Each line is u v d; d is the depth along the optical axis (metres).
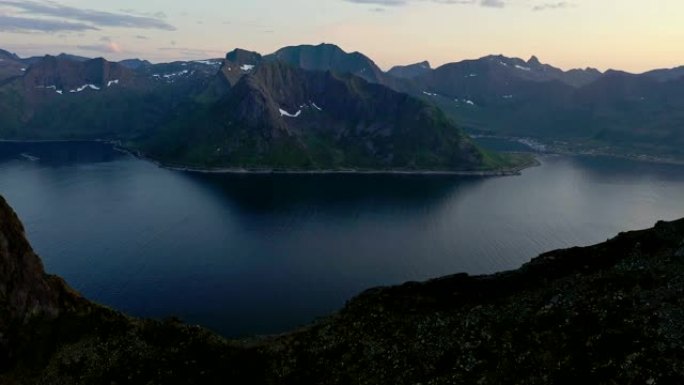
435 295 74.25
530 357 54.06
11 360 65.44
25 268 73.38
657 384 44.34
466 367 56.44
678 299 53.47
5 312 68.31
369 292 81.19
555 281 68.56
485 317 63.88
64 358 66.50
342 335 69.81
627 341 50.09
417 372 58.59
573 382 48.50
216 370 67.00
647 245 70.44
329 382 61.84
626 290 58.47
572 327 55.72
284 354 69.50
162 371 66.12
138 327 72.88
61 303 73.38
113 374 65.00
